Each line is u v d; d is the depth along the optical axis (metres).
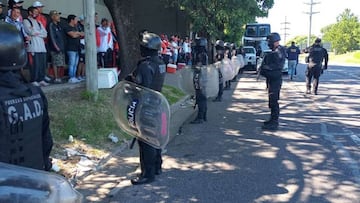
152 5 25.33
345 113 10.59
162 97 4.82
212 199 4.69
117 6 10.94
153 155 5.17
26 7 13.21
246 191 4.94
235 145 7.15
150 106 4.75
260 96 13.95
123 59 11.09
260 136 7.85
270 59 8.31
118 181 5.29
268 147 7.02
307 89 14.69
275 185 5.16
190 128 8.53
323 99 13.26
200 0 16.97
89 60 8.30
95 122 7.34
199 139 7.58
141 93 4.75
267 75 8.37
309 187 5.10
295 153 6.65
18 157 2.38
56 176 2.09
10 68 2.36
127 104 4.77
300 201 4.65
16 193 1.83
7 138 2.31
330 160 6.27
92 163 5.87
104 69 9.93
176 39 19.84
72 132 6.74
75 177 5.28
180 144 7.21
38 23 9.14
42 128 2.68
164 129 4.86
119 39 11.06
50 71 11.00
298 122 9.32
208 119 9.54
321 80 20.98
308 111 10.86
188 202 4.60
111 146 6.76
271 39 8.32
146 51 5.14
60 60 10.24
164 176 5.48
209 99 12.62
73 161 5.80
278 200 4.67
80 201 2.12
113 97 4.87
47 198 1.91
